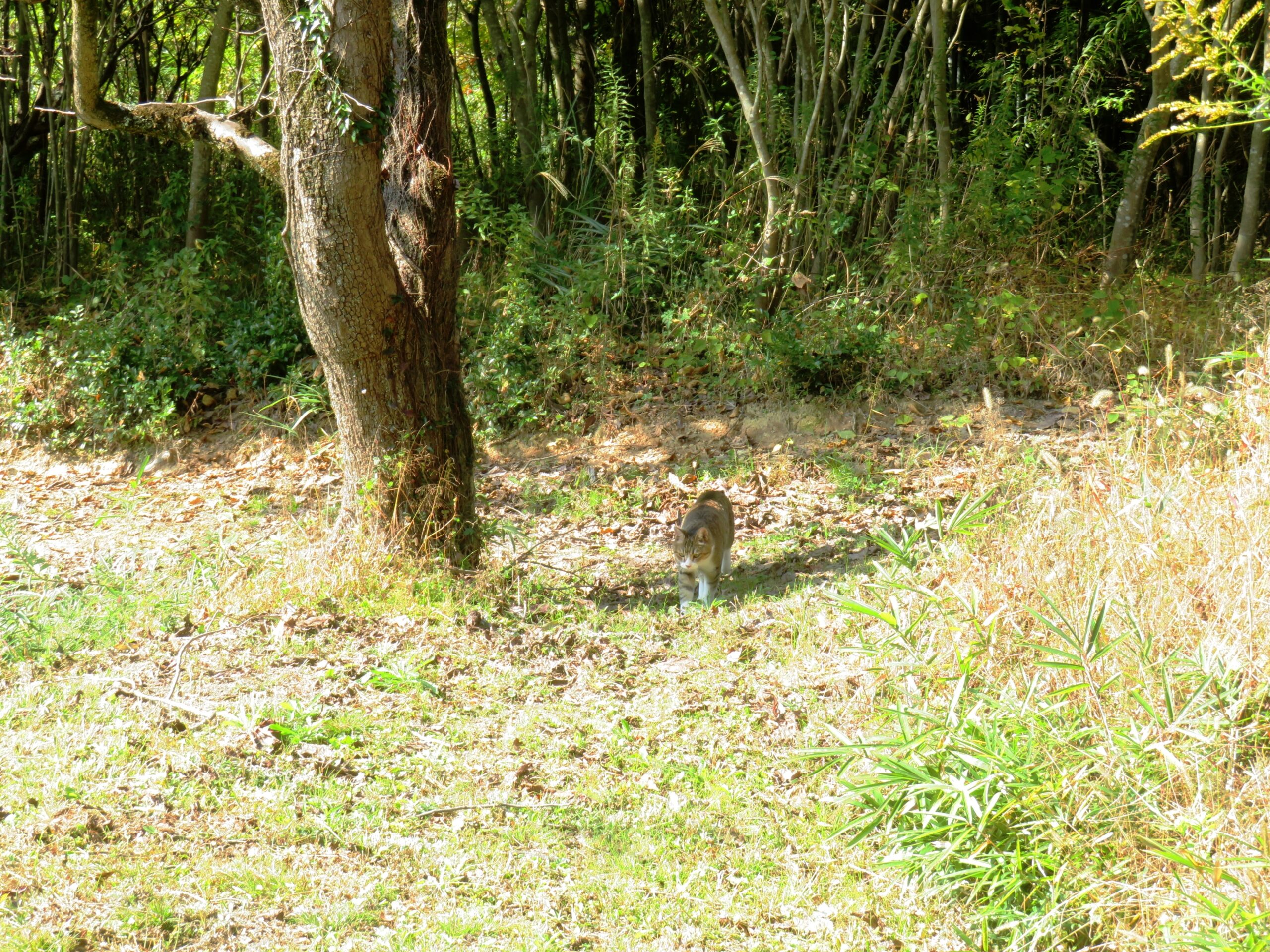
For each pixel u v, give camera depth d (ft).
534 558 23.80
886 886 11.96
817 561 22.40
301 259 19.80
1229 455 17.35
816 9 38.09
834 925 11.39
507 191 40.86
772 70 35.88
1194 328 28.48
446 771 14.40
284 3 18.54
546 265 36.76
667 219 35.99
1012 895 11.35
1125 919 10.39
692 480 28.22
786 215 33.88
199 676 17.10
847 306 32.45
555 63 44.34
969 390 29.53
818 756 13.61
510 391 32.89
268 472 31.60
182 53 47.50
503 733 15.55
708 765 14.61
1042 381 28.99
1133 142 38.63
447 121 21.63
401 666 17.20
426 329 21.22
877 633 17.38
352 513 21.40
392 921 11.23
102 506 29.84
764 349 31.73
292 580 20.58
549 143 39.58
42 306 40.91
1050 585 14.75
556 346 33.60
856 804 13.20
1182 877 10.28
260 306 38.01
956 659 14.10
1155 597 13.99
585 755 14.89
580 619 20.12
